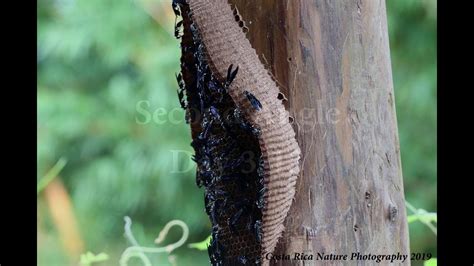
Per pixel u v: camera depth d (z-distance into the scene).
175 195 6.17
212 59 3.27
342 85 3.34
